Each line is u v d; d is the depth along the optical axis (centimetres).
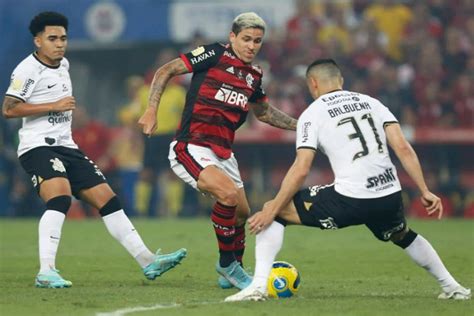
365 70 7706
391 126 2558
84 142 7494
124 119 7538
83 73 8081
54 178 2997
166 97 7194
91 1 7988
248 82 2903
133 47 8050
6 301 2577
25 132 3058
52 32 3042
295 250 4238
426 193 2491
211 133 2859
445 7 7962
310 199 2541
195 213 7338
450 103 7556
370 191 2503
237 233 2925
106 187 3075
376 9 7931
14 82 3022
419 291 2880
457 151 7169
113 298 2644
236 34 2878
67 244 4597
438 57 7719
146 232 5294
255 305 2473
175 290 2855
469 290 2705
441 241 4709
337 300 2603
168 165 7288
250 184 7200
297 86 7606
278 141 7131
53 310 2417
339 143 2528
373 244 4534
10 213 7488
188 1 7900
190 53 2875
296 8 7962
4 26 7906
